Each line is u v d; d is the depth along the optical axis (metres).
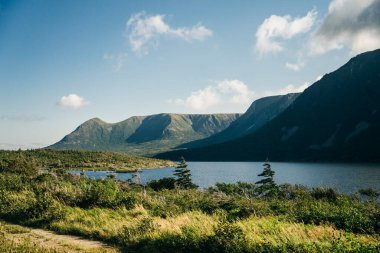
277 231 13.52
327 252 10.74
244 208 19.42
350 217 15.52
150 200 23.31
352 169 126.44
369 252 10.39
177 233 14.08
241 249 11.85
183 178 46.94
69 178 39.88
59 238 15.37
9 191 26.81
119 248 13.88
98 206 22.12
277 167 158.25
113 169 162.00
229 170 140.25
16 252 11.62
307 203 21.02
